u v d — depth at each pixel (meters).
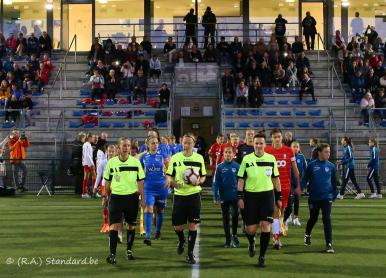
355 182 24.47
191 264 10.71
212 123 33.44
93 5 40.03
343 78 34.12
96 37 37.53
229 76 32.59
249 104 31.94
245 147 13.84
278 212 12.38
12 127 30.55
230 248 12.48
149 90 33.97
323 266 10.54
